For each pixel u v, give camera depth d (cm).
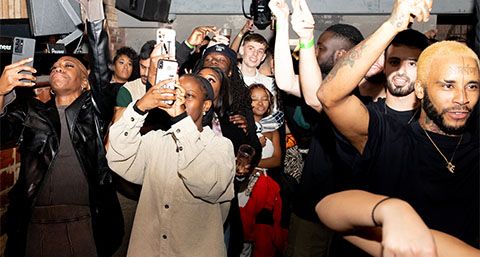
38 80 263
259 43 349
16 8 282
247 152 263
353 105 110
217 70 255
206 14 503
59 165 228
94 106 237
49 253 228
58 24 274
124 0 421
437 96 113
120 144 179
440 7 476
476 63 112
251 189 292
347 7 484
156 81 183
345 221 56
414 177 120
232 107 276
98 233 235
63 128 231
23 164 224
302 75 169
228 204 198
